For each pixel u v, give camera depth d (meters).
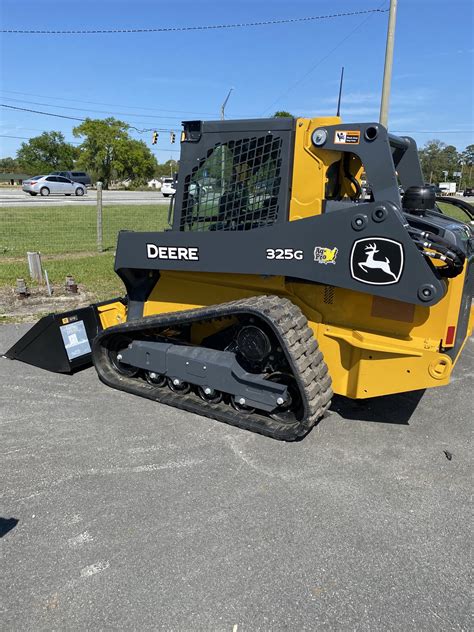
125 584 2.56
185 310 4.54
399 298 3.44
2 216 17.48
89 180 38.78
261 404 4.00
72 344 5.16
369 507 3.19
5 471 3.48
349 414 4.46
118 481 3.39
